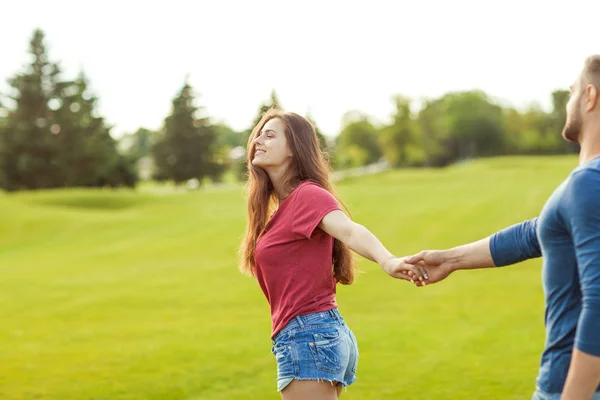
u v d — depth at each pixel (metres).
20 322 10.88
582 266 2.06
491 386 6.19
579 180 2.11
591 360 2.01
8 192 65.69
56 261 20.88
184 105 79.62
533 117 116.62
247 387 6.44
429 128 112.75
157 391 6.39
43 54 67.00
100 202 46.19
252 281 15.05
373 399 5.87
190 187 82.56
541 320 9.62
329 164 3.41
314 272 3.05
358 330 9.29
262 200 3.32
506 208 26.19
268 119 3.36
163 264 19.12
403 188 42.00
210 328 9.87
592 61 2.22
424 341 8.37
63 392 6.45
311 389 2.99
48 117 67.25
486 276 14.22
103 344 8.87
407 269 2.78
